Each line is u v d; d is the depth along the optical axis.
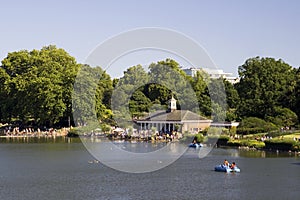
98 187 65.19
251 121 133.12
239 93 165.62
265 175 75.00
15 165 85.38
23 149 113.62
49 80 158.00
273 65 165.25
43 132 158.00
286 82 159.75
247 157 97.19
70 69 166.88
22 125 171.88
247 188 65.12
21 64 174.38
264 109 152.38
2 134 158.75
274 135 123.81
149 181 69.69
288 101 150.00
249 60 170.88
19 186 65.88
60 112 158.25
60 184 67.25
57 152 106.31
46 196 60.03
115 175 74.56
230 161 90.75
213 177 73.25
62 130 160.12
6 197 59.56
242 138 124.69
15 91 165.75
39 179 70.94
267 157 96.94
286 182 69.31
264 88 157.88
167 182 69.00
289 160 91.94
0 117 171.88
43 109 158.62
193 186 66.25
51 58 173.88
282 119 137.88
